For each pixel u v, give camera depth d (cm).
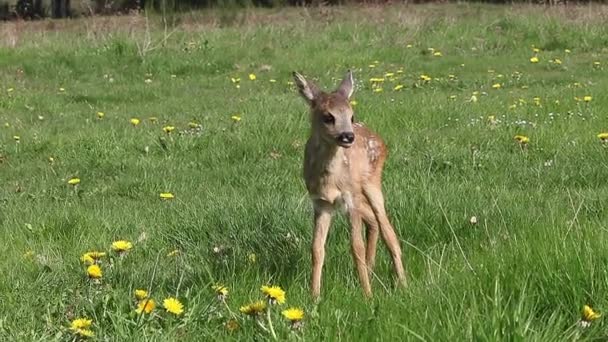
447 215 577
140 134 1059
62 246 623
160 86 1584
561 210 587
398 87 1352
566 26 1925
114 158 968
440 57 1769
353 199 498
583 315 362
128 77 1716
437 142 904
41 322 425
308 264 525
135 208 744
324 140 490
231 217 620
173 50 1862
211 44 1906
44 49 1917
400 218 586
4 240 646
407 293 423
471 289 400
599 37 1830
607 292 392
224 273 496
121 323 393
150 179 859
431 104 1137
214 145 989
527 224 530
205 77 1683
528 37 1900
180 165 927
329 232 573
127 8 3394
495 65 1655
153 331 388
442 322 362
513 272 412
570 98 1153
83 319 392
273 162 896
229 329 392
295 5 3381
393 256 505
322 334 364
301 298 441
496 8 2766
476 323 349
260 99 1328
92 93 1512
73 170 936
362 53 1797
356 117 1043
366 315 391
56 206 768
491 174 773
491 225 559
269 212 619
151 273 514
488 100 1192
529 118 1030
